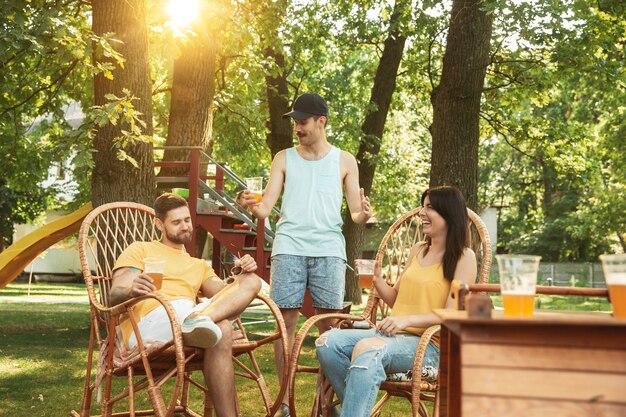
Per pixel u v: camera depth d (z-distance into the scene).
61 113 11.70
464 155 9.99
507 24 10.02
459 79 10.01
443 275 3.69
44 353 7.41
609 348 2.00
